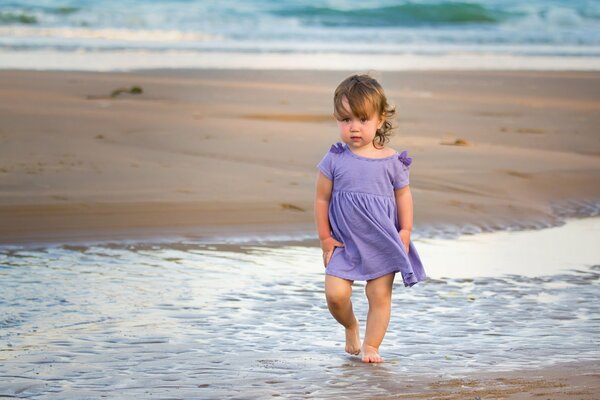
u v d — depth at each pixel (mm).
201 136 14891
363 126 6039
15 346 5832
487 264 8508
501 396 4902
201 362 5590
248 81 24234
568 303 7176
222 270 8047
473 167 13109
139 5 45688
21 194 10438
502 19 47625
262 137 15008
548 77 27359
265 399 4895
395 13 47156
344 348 5996
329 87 23500
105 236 9172
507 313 6852
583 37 43188
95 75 24344
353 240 5980
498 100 21734
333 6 47438
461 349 5949
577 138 16297
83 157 12680
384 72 27359
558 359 5711
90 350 5789
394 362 5668
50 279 7586
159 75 25031
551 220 10734
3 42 33438
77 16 41969
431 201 11062
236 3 47406
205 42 36438
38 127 15102
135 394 4969
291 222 9930
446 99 21609
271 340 6121
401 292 7414
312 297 7223
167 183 11305
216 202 10508
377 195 6020
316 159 13289
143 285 7469
